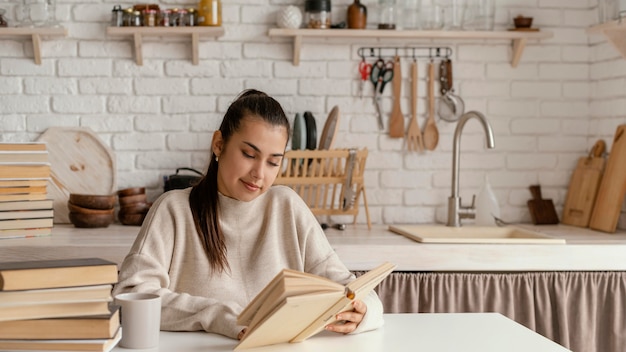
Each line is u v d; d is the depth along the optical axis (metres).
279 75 3.64
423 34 3.51
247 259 1.99
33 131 3.55
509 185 3.78
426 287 2.96
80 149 3.57
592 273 3.03
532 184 3.80
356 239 3.11
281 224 2.03
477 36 3.56
